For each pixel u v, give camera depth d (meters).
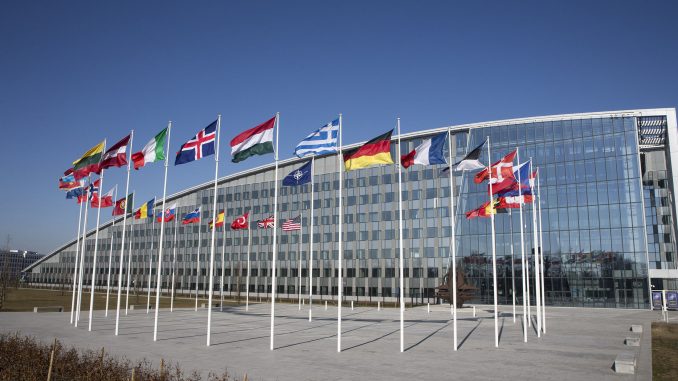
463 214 92.31
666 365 21.30
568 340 30.31
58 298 86.62
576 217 83.38
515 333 34.59
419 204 99.19
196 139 29.09
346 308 69.31
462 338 31.17
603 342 29.34
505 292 86.00
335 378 18.00
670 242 92.38
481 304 86.44
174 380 16.41
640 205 79.69
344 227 106.19
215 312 57.41
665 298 69.69
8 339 23.77
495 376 18.59
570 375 18.88
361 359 22.39
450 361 22.00
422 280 96.19
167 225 129.88
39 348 19.38
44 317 45.12
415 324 42.06
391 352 24.73
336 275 105.69
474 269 89.19
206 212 125.06
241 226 56.12
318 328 37.84
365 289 101.69
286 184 29.75
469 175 93.31
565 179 85.44
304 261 109.62
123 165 33.56
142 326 37.88
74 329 34.81
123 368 17.00
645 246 78.06
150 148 31.62
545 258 83.94
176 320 44.38
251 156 26.80
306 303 87.12
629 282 77.88
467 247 90.81
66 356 17.80
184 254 125.44
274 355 23.44
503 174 28.28
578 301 80.62
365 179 106.12
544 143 88.06
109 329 35.09
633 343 27.73
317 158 112.69
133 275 131.38
